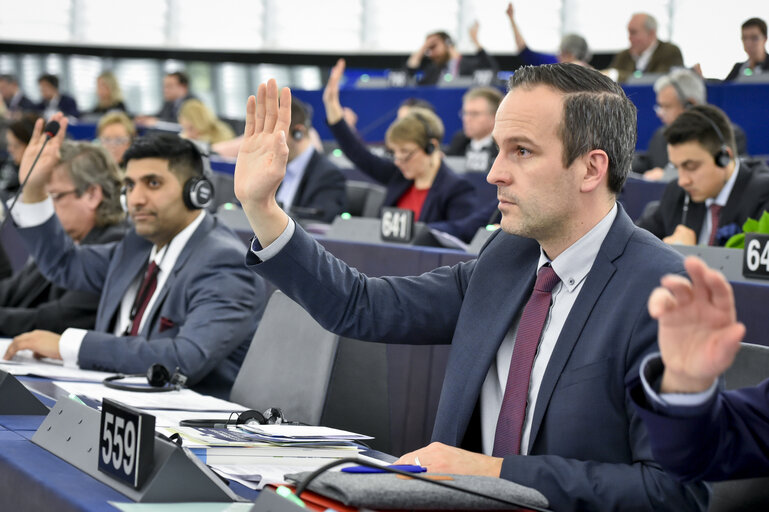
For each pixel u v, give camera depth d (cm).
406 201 452
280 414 152
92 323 269
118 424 109
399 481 99
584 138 131
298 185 496
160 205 232
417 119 445
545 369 133
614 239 134
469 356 145
